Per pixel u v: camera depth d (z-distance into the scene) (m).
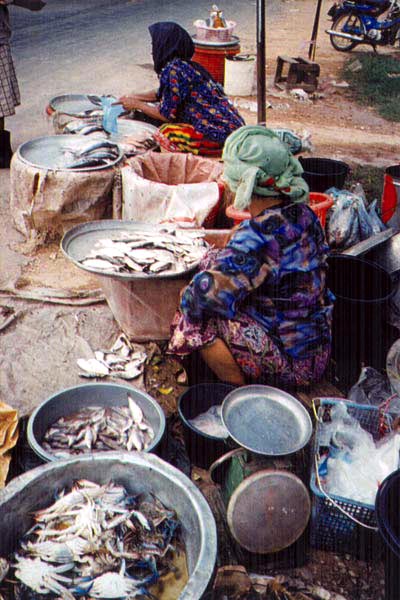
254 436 2.63
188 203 4.11
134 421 2.96
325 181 5.06
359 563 2.64
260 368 2.99
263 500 2.46
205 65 8.62
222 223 4.38
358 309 3.44
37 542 2.28
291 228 2.77
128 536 2.32
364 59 12.27
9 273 4.32
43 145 5.03
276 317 2.92
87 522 2.33
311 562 2.64
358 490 2.57
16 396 3.25
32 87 8.88
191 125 4.96
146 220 4.20
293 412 2.76
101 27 13.77
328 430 2.79
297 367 3.03
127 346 3.67
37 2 5.84
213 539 2.15
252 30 14.53
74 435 2.89
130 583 2.22
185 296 2.88
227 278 2.77
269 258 2.77
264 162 2.66
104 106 5.46
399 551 2.12
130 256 3.34
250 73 9.28
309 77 9.73
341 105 9.37
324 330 3.03
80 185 4.52
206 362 3.10
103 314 3.96
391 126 8.59
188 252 3.48
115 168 4.66
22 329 3.75
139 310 3.60
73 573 2.22
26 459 2.85
